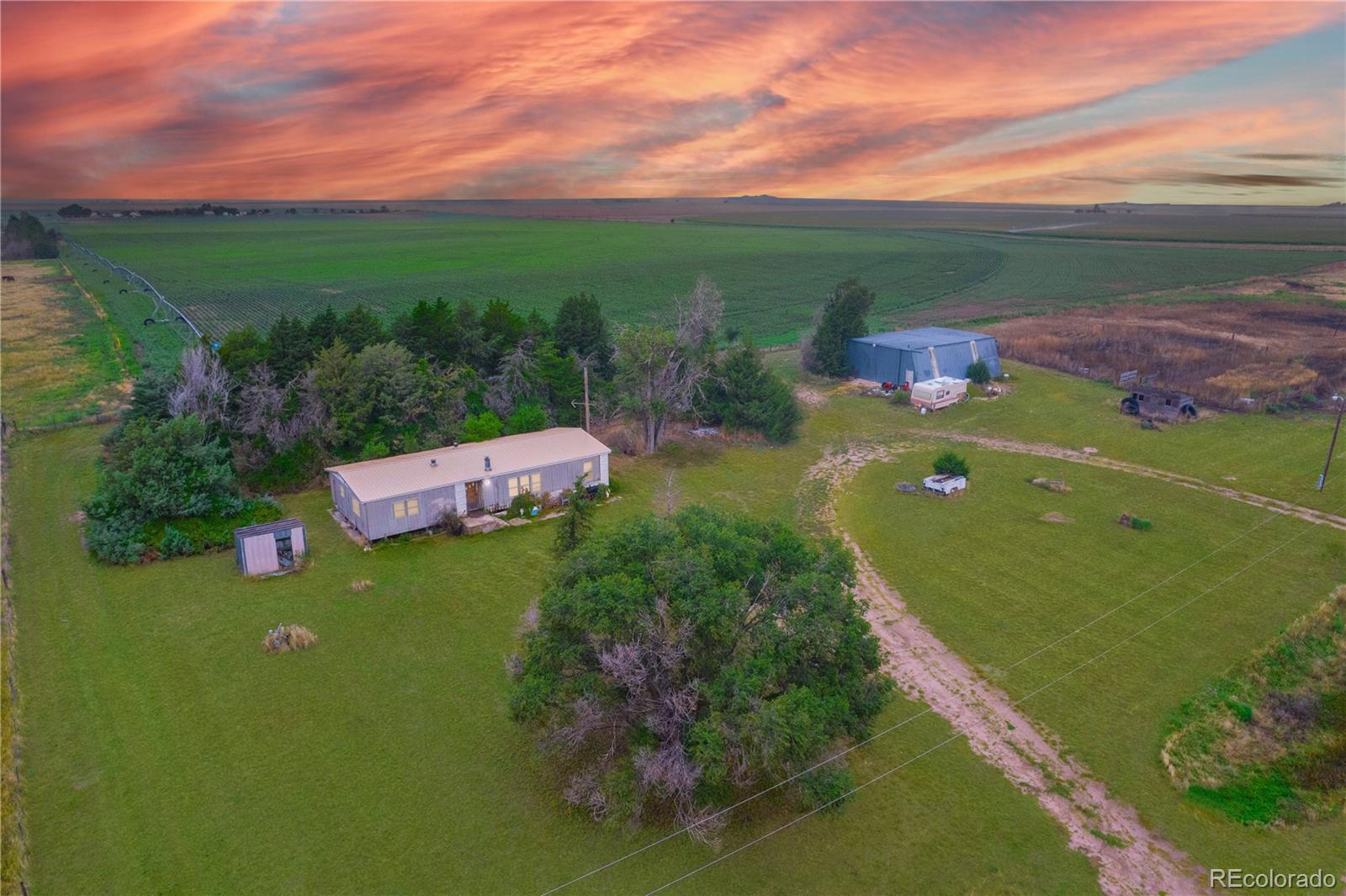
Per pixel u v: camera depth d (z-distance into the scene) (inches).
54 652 1241.4
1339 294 5187.0
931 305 5118.1
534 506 1801.2
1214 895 844.0
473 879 839.7
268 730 1066.7
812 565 1027.9
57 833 894.4
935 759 1032.2
